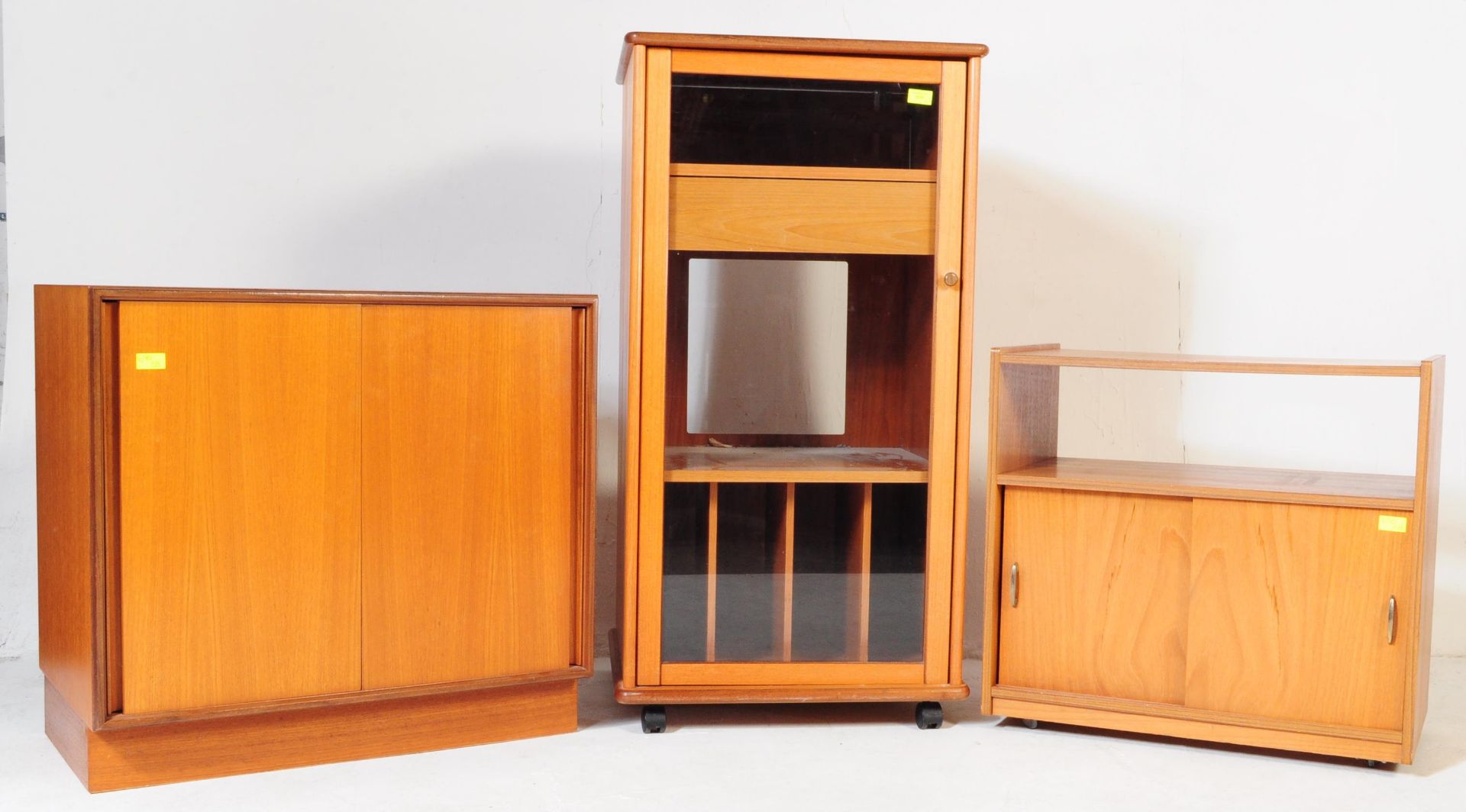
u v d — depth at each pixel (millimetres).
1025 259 3010
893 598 2479
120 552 2033
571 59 2922
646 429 2389
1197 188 2986
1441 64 2904
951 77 2383
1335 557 2234
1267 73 2949
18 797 2051
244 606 2131
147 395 2033
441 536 2271
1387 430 2961
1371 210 2941
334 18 2836
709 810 2029
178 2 2775
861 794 2111
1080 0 2965
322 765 2229
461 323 2260
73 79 2752
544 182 2934
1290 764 2295
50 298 2180
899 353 2582
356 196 2869
